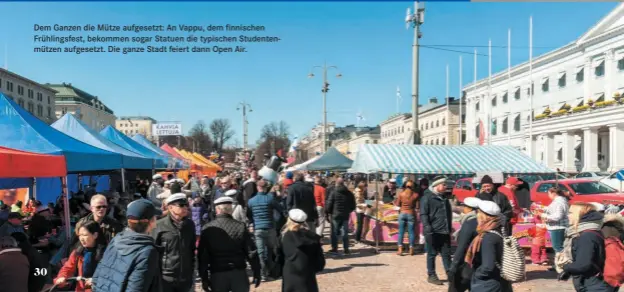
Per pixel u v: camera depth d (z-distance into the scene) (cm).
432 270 756
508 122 5500
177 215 462
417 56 1538
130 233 341
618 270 404
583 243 411
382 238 1114
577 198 1413
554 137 4500
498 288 406
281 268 524
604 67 4103
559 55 4647
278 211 836
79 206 1105
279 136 7938
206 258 487
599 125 3641
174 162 2097
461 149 1282
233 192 890
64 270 442
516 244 411
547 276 781
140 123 11594
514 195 884
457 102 6881
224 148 8950
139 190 1953
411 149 1248
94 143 1184
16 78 6016
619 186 2144
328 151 2030
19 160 563
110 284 322
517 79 5394
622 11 3897
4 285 405
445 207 758
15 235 455
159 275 355
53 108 7431
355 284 758
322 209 1208
